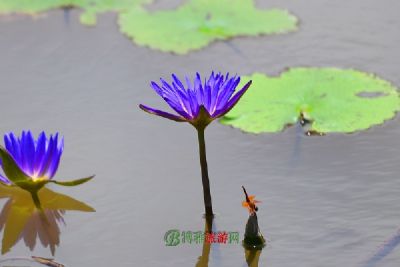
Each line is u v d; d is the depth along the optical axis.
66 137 4.28
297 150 4.07
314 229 3.46
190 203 3.72
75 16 5.81
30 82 4.92
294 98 4.49
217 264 3.31
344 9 5.74
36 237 3.55
